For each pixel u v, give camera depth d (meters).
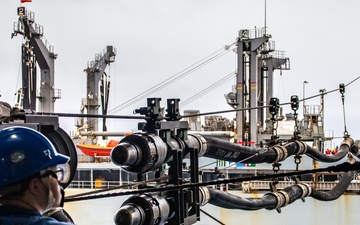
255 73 36.50
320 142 34.03
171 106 8.84
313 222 29.27
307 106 34.38
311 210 29.31
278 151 12.77
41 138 3.95
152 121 8.22
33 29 35.41
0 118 6.25
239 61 36.75
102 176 32.00
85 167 31.72
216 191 9.94
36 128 6.25
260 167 29.86
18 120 6.39
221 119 38.00
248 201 11.04
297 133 14.45
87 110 39.00
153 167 7.91
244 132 35.62
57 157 3.94
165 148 8.12
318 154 15.81
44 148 3.91
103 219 29.44
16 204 3.78
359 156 20.89
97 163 31.88
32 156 3.85
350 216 29.16
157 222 7.75
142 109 8.27
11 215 3.69
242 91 36.53
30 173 3.82
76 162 6.77
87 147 33.53
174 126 8.63
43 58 36.44
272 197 12.12
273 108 13.54
